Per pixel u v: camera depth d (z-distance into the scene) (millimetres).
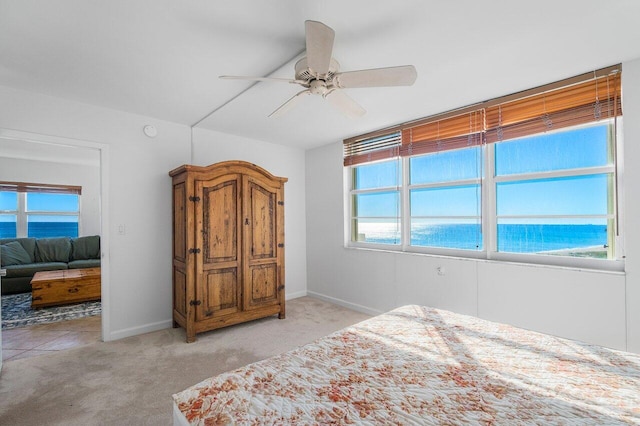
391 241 3549
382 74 1689
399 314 1978
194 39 1778
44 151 4793
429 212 3221
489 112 2713
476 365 1295
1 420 1713
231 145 3752
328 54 1479
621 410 979
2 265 4523
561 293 2291
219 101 2715
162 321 3191
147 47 1861
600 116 2148
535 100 2453
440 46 1844
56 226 5855
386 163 3604
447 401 1046
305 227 4535
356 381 1185
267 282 3344
